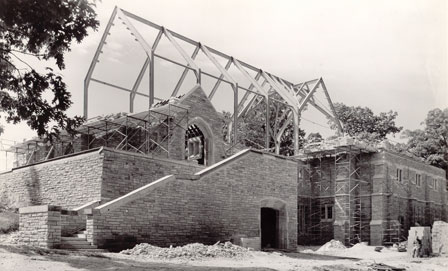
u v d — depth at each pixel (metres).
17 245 18.44
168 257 20.44
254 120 67.62
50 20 18.17
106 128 33.94
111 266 16.03
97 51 39.75
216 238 26.42
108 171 26.06
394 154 48.94
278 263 22.20
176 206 24.30
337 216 47.94
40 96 19.91
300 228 49.47
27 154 41.06
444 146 63.91
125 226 21.72
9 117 20.38
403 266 24.61
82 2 18.95
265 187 30.36
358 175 48.69
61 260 16.36
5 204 32.28
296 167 33.22
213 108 37.38
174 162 29.25
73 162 27.84
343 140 47.91
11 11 17.36
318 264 22.89
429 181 54.59
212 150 36.69
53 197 28.78
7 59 19.94
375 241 45.75
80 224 22.05
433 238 34.41
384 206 46.50
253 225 29.06
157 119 34.47
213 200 26.52
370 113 74.25
